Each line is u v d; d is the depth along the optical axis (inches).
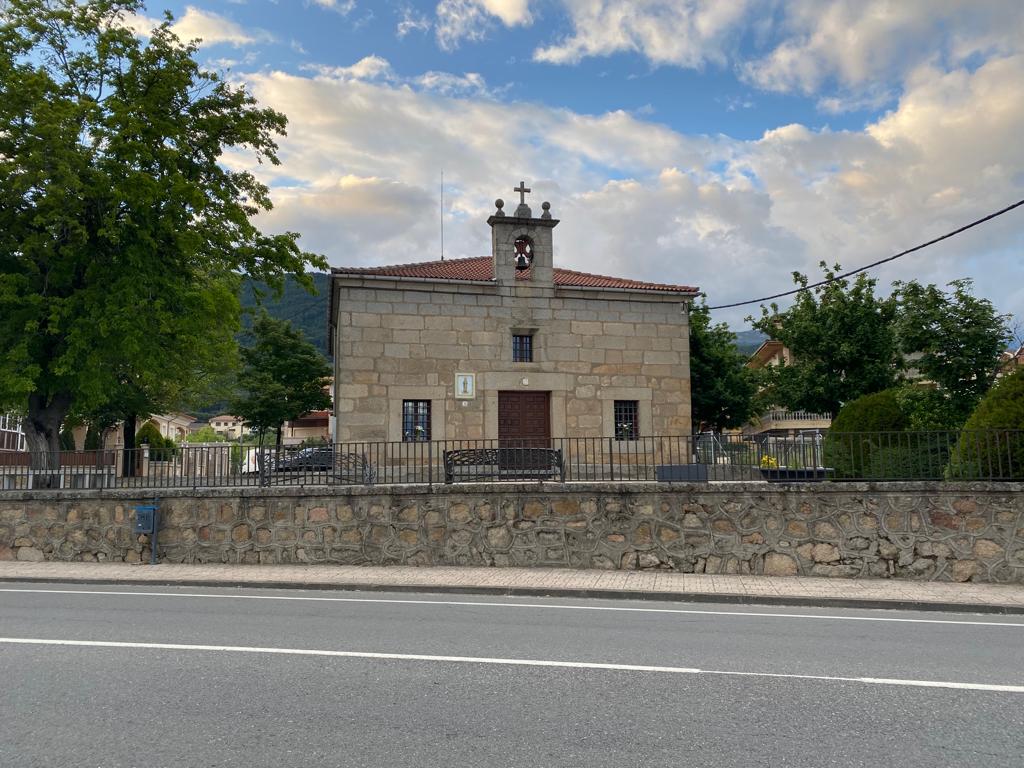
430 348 885.8
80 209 756.0
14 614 355.9
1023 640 308.3
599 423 921.5
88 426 1491.1
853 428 665.6
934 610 394.3
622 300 948.6
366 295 876.6
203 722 191.9
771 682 234.1
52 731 185.0
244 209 955.3
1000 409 491.2
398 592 443.8
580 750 173.8
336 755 169.6
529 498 520.1
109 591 442.6
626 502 509.4
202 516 547.5
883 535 477.1
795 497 490.0
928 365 920.3
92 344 783.1
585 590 429.4
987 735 186.7
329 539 534.6
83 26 827.4
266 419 1793.8
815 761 168.4
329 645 284.0
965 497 470.9
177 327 805.9
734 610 385.4
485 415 890.7
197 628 319.0
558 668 249.8
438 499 527.8
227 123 896.3
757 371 1170.6
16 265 798.5
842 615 374.0
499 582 453.1
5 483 576.7
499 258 916.6
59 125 713.0
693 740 181.2
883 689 227.0
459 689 223.5
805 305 1047.6
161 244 834.8
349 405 856.3
